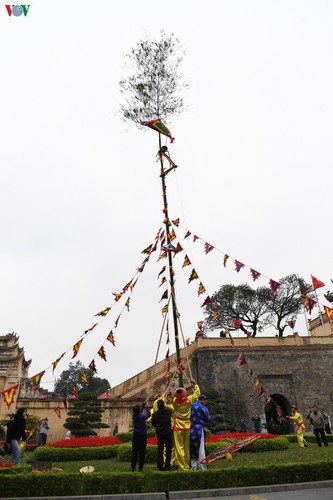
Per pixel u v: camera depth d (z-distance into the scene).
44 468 11.22
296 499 6.96
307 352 31.48
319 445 15.62
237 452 14.55
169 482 7.84
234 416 28.62
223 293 46.78
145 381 30.33
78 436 23.36
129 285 13.48
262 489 7.88
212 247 14.24
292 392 30.05
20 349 31.75
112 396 31.25
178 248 13.88
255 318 46.00
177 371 11.96
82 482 7.61
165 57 15.32
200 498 7.39
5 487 7.43
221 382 29.55
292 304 44.88
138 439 9.64
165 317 12.70
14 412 26.09
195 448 9.97
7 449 13.29
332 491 7.73
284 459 11.32
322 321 38.44
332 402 30.08
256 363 30.56
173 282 12.66
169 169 14.10
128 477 7.75
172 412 9.90
